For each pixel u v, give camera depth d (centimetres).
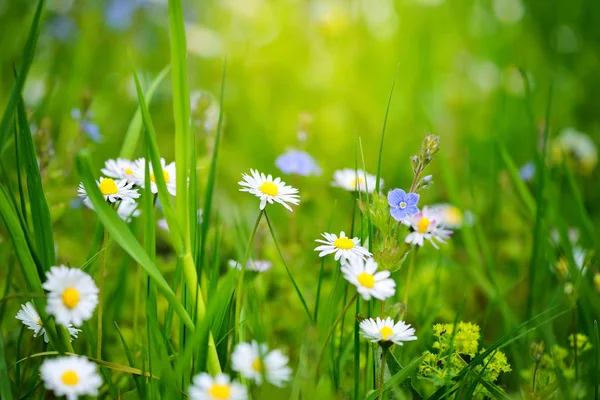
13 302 62
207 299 53
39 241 51
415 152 103
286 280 68
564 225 64
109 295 66
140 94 48
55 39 117
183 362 48
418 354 59
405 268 69
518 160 106
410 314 65
